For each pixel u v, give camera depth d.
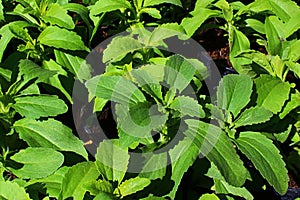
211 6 0.60
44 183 0.49
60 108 0.49
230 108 0.51
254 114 0.51
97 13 0.55
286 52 0.57
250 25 0.59
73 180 0.48
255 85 0.54
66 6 0.57
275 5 0.58
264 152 0.49
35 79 0.52
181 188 0.53
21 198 0.47
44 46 0.56
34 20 0.57
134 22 0.58
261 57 0.55
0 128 0.51
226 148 0.48
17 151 0.51
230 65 0.62
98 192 0.47
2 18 0.56
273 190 0.56
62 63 0.55
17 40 0.58
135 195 0.50
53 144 0.50
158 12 0.57
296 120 0.56
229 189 0.51
